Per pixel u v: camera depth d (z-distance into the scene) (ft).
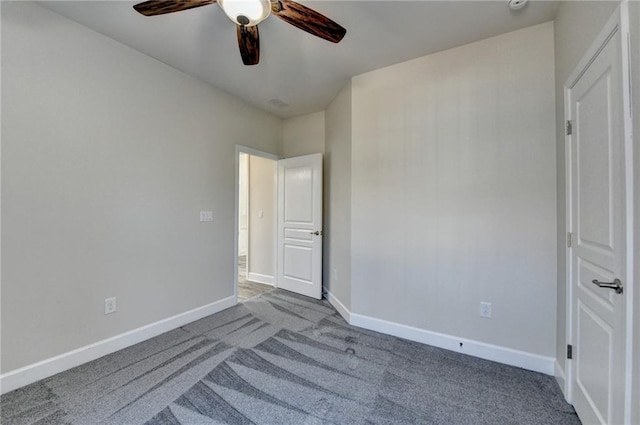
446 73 7.79
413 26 6.79
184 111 9.32
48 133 6.36
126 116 7.80
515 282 6.95
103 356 7.27
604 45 4.16
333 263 11.34
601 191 4.31
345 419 5.17
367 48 7.76
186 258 9.41
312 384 6.18
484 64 7.27
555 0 5.88
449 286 7.77
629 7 3.53
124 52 7.75
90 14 6.51
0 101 5.71
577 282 5.33
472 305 7.47
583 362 5.03
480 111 7.32
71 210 6.74
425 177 8.09
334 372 6.64
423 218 8.13
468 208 7.50
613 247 3.96
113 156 7.53
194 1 4.95
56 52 6.48
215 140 10.40
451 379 6.39
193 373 6.55
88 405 5.45
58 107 6.52
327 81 9.82
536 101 6.68
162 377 6.39
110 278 7.48
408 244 8.38
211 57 8.38
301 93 10.89
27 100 6.06
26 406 5.40
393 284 8.63
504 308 7.08
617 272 3.84
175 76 9.04
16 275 5.94
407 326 8.39
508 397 5.78
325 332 8.81
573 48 5.36
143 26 6.97
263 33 7.12
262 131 12.64
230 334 8.64
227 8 4.98
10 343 5.86
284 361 7.11
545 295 6.64
